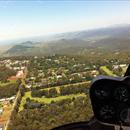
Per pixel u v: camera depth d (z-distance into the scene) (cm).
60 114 9494
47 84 16862
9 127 9831
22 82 18962
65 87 14788
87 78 16338
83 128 427
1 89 16850
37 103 12594
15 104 12975
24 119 10194
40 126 9138
